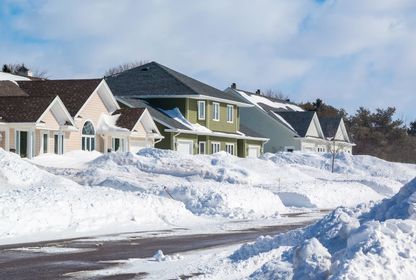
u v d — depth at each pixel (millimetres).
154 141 50406
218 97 57438
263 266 10734
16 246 16406
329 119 79188
